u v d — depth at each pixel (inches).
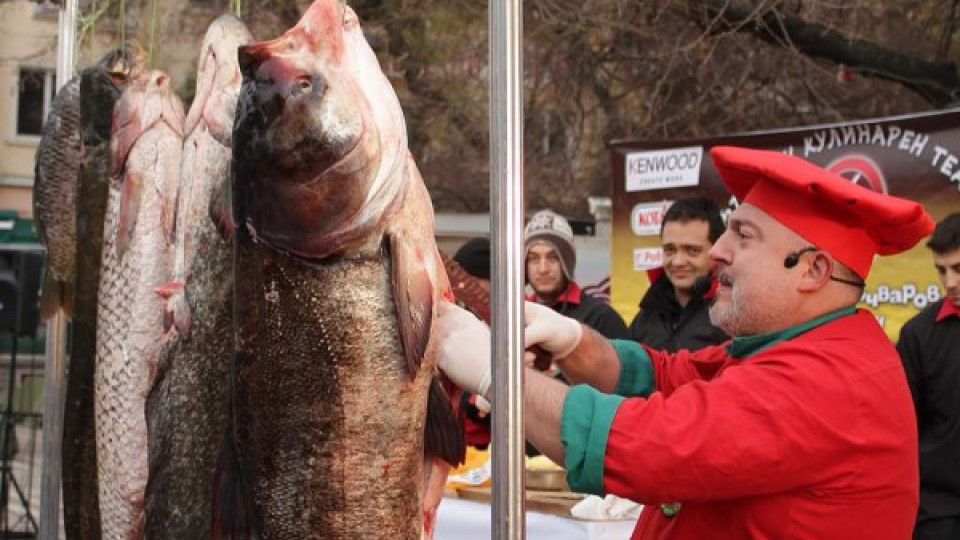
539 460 151.7
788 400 85.9
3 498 340.8
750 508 90.7
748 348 96.0
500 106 77.9
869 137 218.1
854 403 87.1
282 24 389.1
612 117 460.4
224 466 81.0
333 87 75.1
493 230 78.2
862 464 87.4
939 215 208.8
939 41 399.2
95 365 103.3
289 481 77.2
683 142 251.9
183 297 90.7
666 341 220.8
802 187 91.5
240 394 78.6
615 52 443.2
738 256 95.5
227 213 88.0
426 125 465.4
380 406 76.8
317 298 76.0
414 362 76.9
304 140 74.3
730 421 85.1
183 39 343.0
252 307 77.5
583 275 346.6
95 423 103.0
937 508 185.3
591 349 105.6
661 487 85.2
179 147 102.2
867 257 94.9
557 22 426.6
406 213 77.2
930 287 207.0
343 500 76.9
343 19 78.2
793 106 430.3
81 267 106.9
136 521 99.2
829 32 384.8
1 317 330.6
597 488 86.5
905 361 191.2
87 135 106.0
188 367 89.9
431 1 448.8
